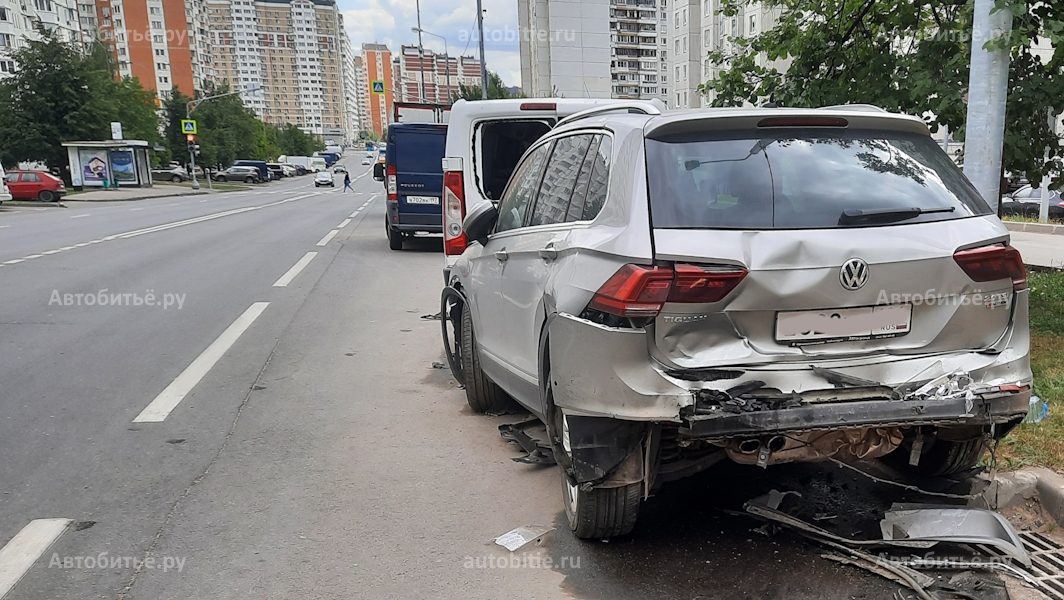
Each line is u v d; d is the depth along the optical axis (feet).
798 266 9.23
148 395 19.25
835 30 27.02
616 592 10.05
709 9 221.66
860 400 9.41
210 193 167.94
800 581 10.05
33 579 10.64
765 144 10.25
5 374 21.15
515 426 16.10
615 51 440.45
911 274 9.43
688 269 9.17
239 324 27.66
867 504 11.91
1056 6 22.20
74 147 160.86
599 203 10.88
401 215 48.65
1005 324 10.03
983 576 9.80
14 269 40.98
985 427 10.48
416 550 11.39
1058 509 11.39
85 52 256.93
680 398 9.18
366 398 19.03
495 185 23.73
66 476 14.24
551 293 10.83
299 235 62.28
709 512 12.03
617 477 10.04
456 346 18.34
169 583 10.54
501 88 149.38
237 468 14.61
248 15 498.69
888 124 10.80
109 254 48.14
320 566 10.96
